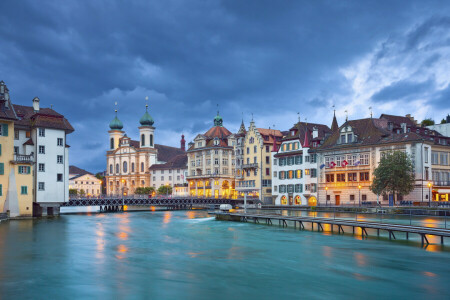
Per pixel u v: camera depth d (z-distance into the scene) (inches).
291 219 2368.4
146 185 7278.5
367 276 1147.3
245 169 4921.3
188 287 1040.8
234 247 1647.4
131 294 983.0
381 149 3321.9
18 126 3159.5
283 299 946.1
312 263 1317.7
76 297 960.3
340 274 1170.0
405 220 2389.3
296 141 4151.1
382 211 2615.7
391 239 1819.6
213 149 5654.5
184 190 6441.9
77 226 2502.5
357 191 3484.3
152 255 1470.2
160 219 3147.1
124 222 2849.4
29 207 2962.6
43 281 1095.6
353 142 3560.5
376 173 2938.0
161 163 7608.3
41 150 3208.7
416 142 3085.6
